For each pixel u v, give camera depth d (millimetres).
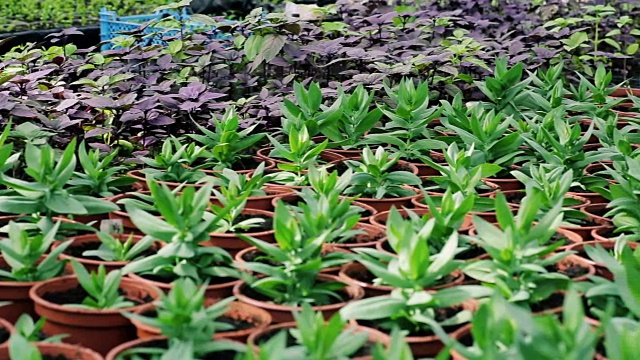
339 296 1743
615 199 2039
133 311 1685
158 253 1773
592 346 1443
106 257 1862
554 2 4211
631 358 1455
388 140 2398
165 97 2479
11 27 4758
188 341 1560
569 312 1480
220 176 2266
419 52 3029
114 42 3096
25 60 2891
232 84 2945
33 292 1740
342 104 2473
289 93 2754
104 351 1694
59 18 5246
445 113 2477
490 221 2053
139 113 2436
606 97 2883
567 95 3197
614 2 4309
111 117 2547
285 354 1537
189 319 1587
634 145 2592
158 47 3018
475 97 3121
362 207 2113
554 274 1712
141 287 1771
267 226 2031
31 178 2330
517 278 1729
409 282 1661
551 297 1758
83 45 4898
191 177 2242
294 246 1735
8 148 1972
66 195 1896
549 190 2033
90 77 2775
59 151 2354
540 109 2736
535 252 1703
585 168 2361
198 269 1796
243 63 3096
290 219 1742
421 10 3787
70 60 3018
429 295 1632
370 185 2195
